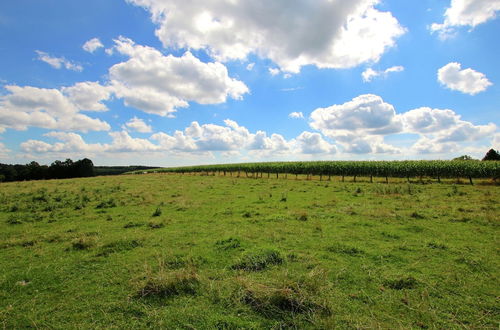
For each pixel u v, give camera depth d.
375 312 4.02
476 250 6.54
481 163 25.72
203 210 12.58
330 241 7.44
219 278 5.18
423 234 8.06
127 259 6.36
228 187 23.59
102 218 11.15
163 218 10.85
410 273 5.32
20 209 13.24
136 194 18.62
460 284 4.86
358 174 32.66
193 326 3.73
